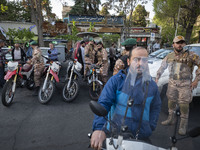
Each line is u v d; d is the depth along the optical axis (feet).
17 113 12.65
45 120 11.60
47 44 76.07
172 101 4.24
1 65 18.60
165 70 5.41
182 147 3.92
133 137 3.90
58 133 9.94
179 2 45.75
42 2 46.03
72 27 66.74
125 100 4.05
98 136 4.20
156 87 4.32
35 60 15.39
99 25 71.20
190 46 13.43
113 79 4.81
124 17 40.22
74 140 9.23
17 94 16.85
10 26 67.36
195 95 7.79
